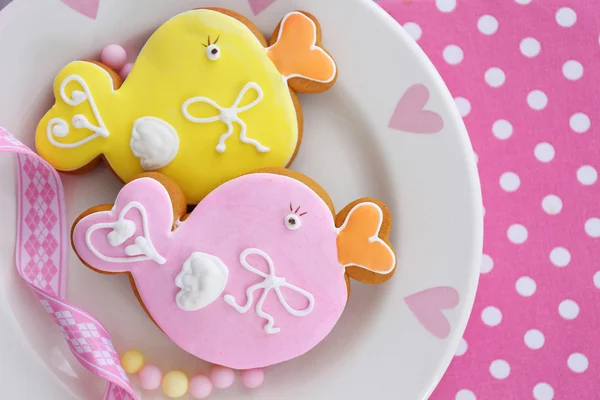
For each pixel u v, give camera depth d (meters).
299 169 0.37
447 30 0.39
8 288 0.35
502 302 0.39
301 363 0.37
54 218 0.36
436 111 0.36
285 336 0.35
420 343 0.36
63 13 0.35
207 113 0.35
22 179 0.36
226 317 0.34
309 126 0.37
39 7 0.35
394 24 0.36
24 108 0.36
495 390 0.39
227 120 0.34
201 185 0.35
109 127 0.35
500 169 0.39
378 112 0.36
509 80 0.39
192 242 0.34
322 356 0.37
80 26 0.36
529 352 0.39
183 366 0.37
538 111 0.39
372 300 0.37
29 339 0.36
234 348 0.35
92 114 0.35
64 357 0.36
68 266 0.37
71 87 0.35
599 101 0.39
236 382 0.37
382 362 0.36
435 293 0.36
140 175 0.34
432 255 0.36
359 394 0.36
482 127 0.39
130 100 0.35
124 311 0.37
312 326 0.35
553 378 0.39
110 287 0.37
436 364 0.36
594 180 0.39
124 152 0.35
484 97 0.39
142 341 0.37
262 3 0.36
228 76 0.35
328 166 0.37
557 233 0.39
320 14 0.36
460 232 0.36
